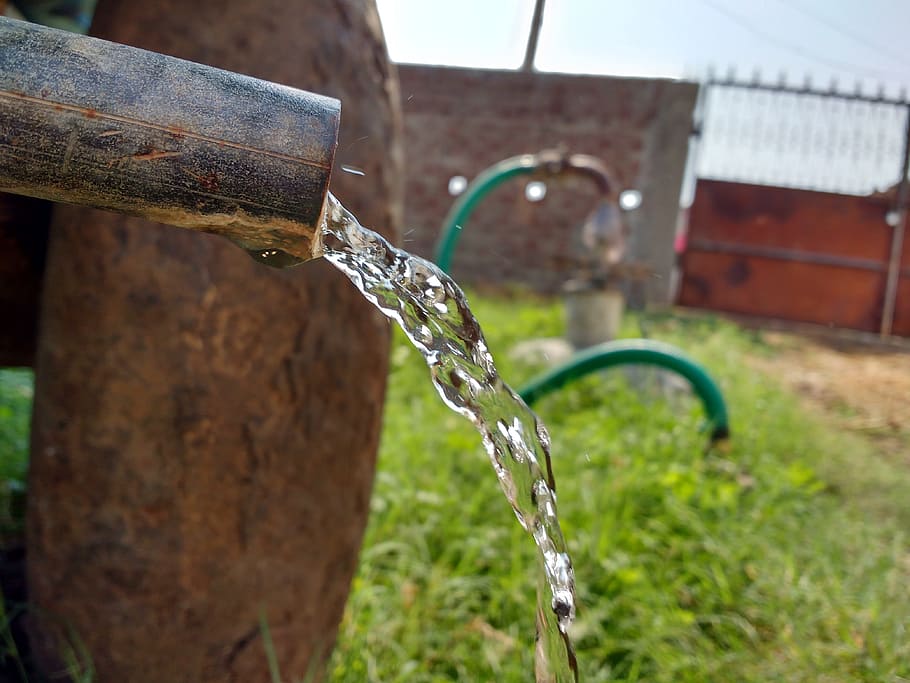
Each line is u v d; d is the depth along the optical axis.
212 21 1.46
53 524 1.47
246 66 1.46
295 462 1.52
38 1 2.53
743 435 4.02
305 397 1.52
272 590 1.53
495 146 11.88
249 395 1.46
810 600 2.25
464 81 11.86
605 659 2.04
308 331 1.51
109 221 1.42
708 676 1.95
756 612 2.24
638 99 11.51
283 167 0.74
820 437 4.43
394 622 2.00
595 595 2.25
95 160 0.70
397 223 1.67
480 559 2.38
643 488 2.90
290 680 1.59
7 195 1.50
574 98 11.66
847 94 11.52
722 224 11.88
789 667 2.00
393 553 2.41
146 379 1.42
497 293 10.92
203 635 1.49
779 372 7.35
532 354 5.86
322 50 1.53
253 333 1.45
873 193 11.55
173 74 0.72
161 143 0.71
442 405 3.92
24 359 1.84
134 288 1.41
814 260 11.73
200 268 1.42
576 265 6.38
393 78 1.74
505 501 2.74
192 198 0.73
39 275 1.63
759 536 2.66
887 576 2.47
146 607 1.46
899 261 11.54
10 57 0.69
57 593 1.49
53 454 1.46
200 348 1.43
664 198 11.48
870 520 3.08
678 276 12.05
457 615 2.09
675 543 2.52
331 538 1.60
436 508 2.64
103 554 1.45
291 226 0.76
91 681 1.49
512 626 2.07
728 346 7.82
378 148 1.61
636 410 4.15
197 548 1.46
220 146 0.72
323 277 1.53
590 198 11.58
